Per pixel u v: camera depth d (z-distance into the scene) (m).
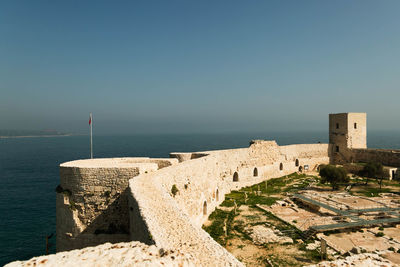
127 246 10.54
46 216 48.56
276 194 45.41
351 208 34.78
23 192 67.12
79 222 22.44
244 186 51.91
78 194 22.59
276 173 61.22
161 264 8.86
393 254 20.31
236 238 26.67
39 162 131.50
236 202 40.34
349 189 47.06
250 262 21.77
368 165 52.75
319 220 30.97
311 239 26.08
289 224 29.91
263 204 38.69
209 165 35.06
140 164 24.02
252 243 25.45
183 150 187.75
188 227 13.01
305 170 68.06
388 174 55.25
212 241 11.79
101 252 9.81
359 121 70.12
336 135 72.06
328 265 14.16
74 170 22.70
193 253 10.68
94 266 8.70
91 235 22.14
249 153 54.34
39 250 35.06
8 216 48.59
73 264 8.74
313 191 45.72
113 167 22.23
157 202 15.70
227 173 47.28
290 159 65.75
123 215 21.94
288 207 37.28
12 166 116.94
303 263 21.20
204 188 32.06
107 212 22.16
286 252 23.22
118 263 8.80
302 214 33.88
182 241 11.66
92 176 22.39
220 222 30.95
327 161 71.94
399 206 35.62
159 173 22.27
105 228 22.16
